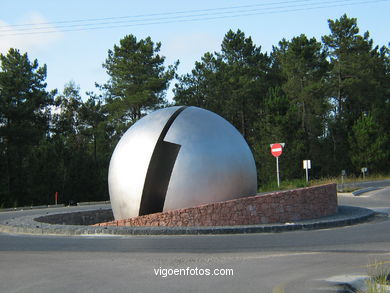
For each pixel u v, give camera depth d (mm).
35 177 38938
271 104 42688
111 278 6918
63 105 54875
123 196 13531
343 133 50938
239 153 13766
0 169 38406
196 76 55000
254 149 44594
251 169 14156
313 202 14203
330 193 15109
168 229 11609
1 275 7266
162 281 6699
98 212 18453
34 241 10938
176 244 10016
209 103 53188
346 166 48750
